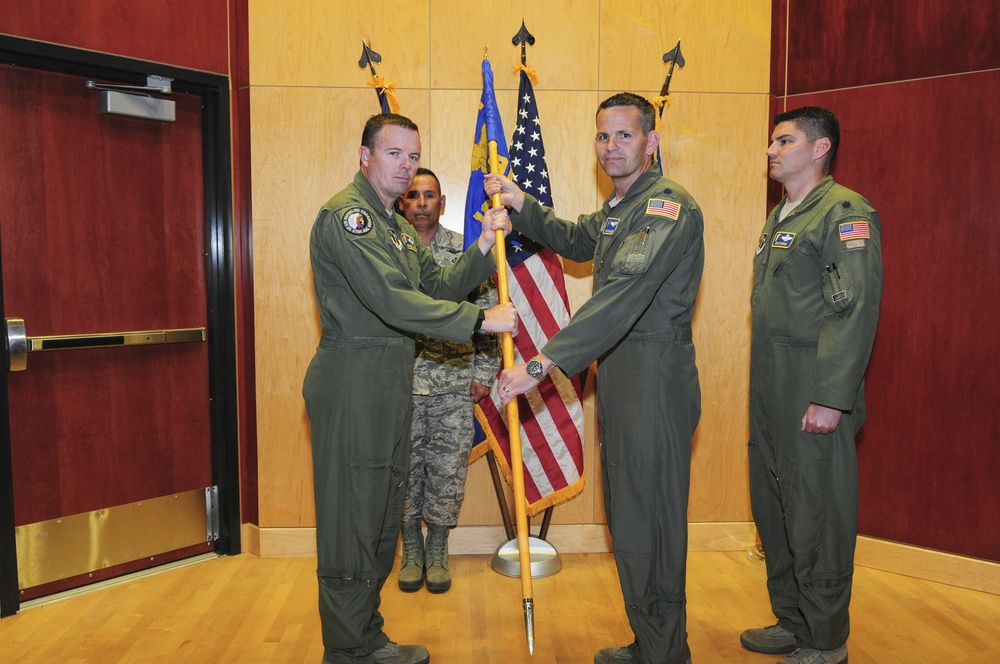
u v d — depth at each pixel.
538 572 3.22
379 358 2.23
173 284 3.28
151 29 3.08
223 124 3.34
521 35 3.29
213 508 3.46
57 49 2.82
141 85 3.09
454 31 3.36
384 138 2.26
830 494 2.35
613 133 2.27
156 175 3.20
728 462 3.53
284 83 3.33
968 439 3.09
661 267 2.12
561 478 3.31
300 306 3.40
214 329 3.41
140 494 3.23
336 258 2.19
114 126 3.06
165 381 3.28
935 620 2.82
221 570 3.29
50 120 2.88
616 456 2.24
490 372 3.15
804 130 2.43
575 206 3.43
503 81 3.38
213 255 3.38
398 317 2.12
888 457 3.28
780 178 2.51
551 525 3.53
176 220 3.28
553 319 3.25
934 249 3.12
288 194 3.36
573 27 3.38
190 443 3.38
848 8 3.25
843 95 3.29
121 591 3.06
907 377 3.21
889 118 3.18
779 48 3.42
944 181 3.07
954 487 3.13
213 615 2.85
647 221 2.18
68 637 2.66
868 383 3.30
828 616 2.33
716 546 3.54
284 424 3.44
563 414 3.31
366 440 2.22
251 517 3.52
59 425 2.97
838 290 2.26
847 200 2.33
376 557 2.30
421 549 3.23
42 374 2.91
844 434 2.34
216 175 3.36
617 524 2.24
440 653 2.57
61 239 2.93
